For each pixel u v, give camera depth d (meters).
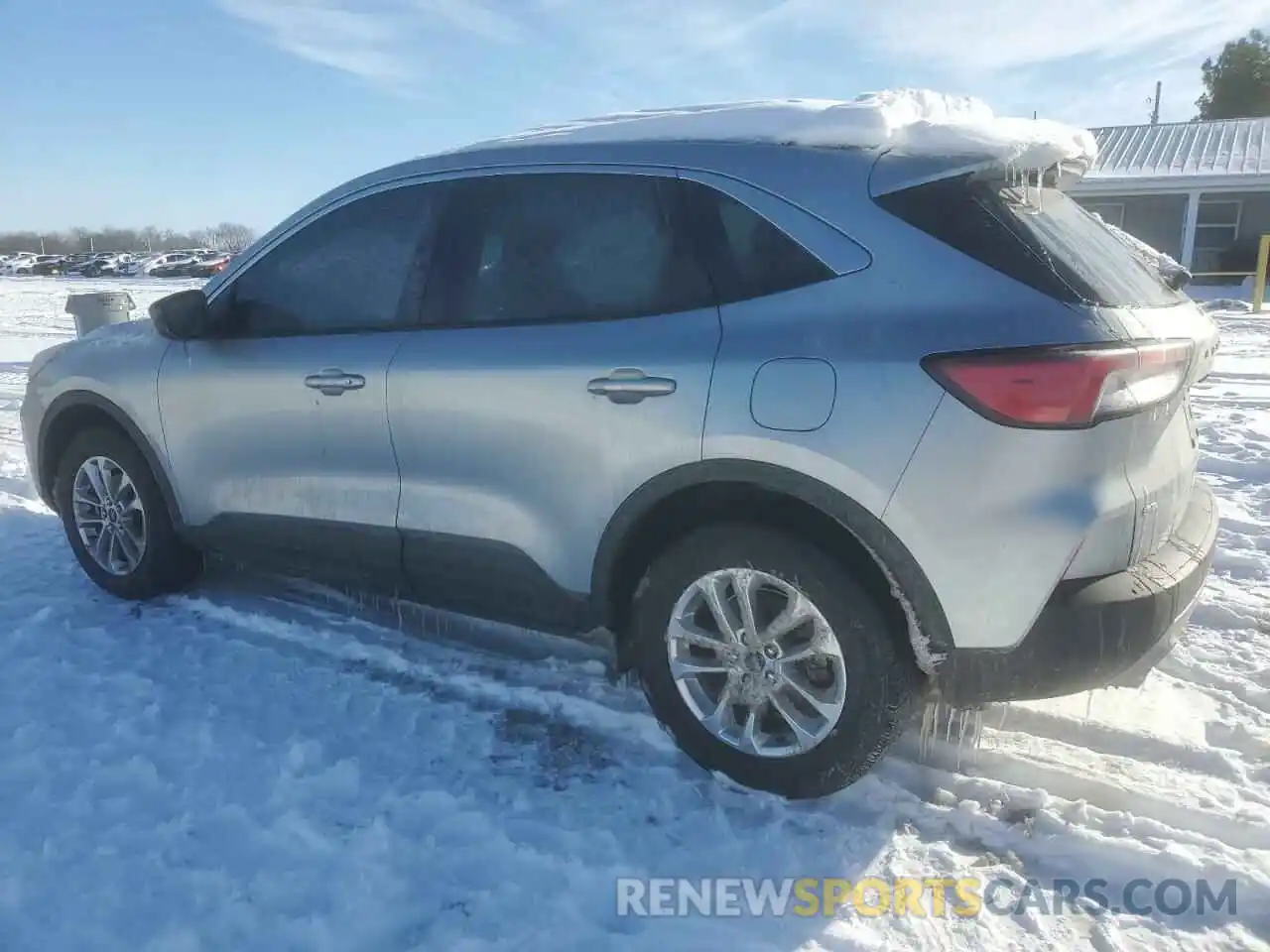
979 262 2.55
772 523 2.75
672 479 2.82
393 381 3.33
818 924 2.41
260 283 3.77
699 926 2.40
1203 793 2.83
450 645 3.88
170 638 3.95
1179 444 2.80
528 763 3.08
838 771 2.74
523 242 3.19
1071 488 2.43
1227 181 22.62
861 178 2.71
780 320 2.71
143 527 4.22
